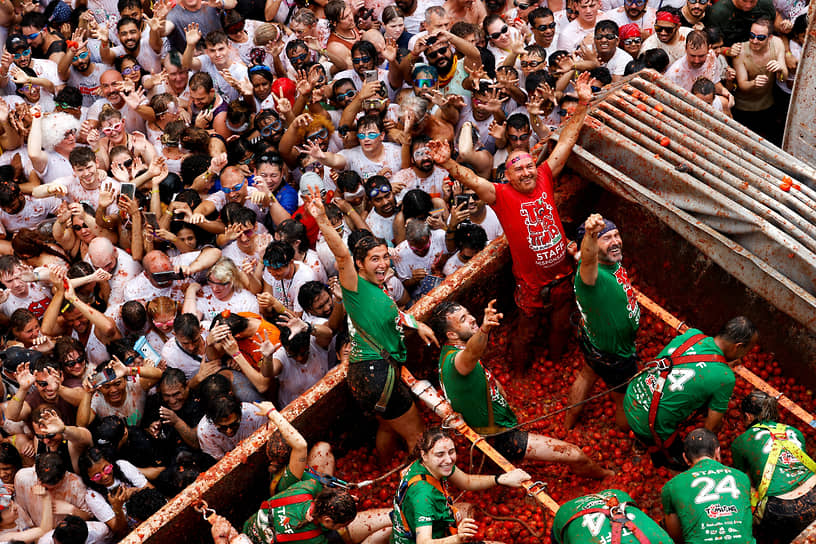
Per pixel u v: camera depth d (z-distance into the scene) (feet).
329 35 39.32
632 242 27.68
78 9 40.52
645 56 33.73
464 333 22.34
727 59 35.55
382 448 24.57
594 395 25.38
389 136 33.19
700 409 21.39
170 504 22.43
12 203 32.07
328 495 20.04
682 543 19.95
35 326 28.86
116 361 26.16
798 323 24.38
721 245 23.70
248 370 25.62
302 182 31.96
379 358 22.47
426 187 32.17
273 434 22.22
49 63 36.99
